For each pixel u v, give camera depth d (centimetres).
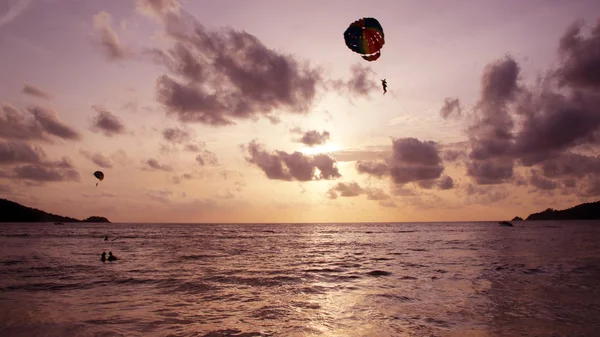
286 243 6925
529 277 2422
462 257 3822
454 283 2236
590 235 8475
